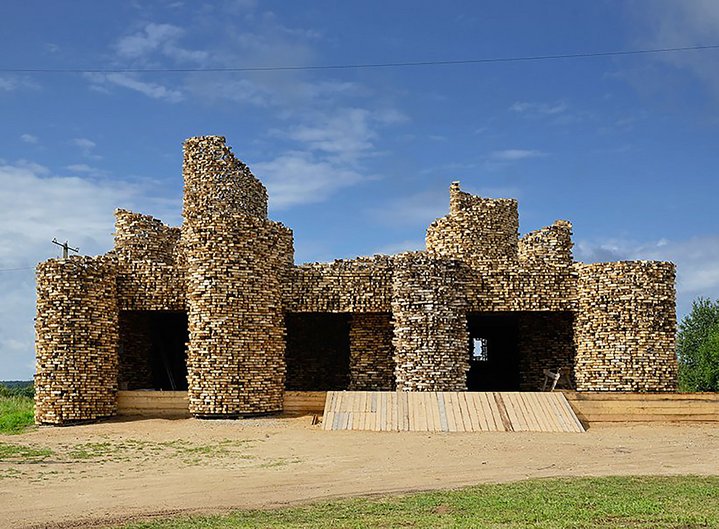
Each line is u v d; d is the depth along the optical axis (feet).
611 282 118.73
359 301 119.65
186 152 133.28
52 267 112.68
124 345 130.82
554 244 131.44
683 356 227.20
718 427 102.94
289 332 140.97
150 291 119.34
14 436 101.09
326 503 58.90
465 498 59.31
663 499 58.13
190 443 92.68
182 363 142.72
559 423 100.42
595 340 118.83
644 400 108.06
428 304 115.44
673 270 119.55
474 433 97.25
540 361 132.87
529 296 120.98
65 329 111.75
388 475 71.82
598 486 63.72
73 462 80.69
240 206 132.05
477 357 163.43
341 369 140.97
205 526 51.62
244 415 109.91
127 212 137.39
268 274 114.83
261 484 67.87
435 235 138.82
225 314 110.52
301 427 103.24
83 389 111.34
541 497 59.06
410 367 114.93
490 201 138.92
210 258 111.45
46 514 56.65
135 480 70.49
